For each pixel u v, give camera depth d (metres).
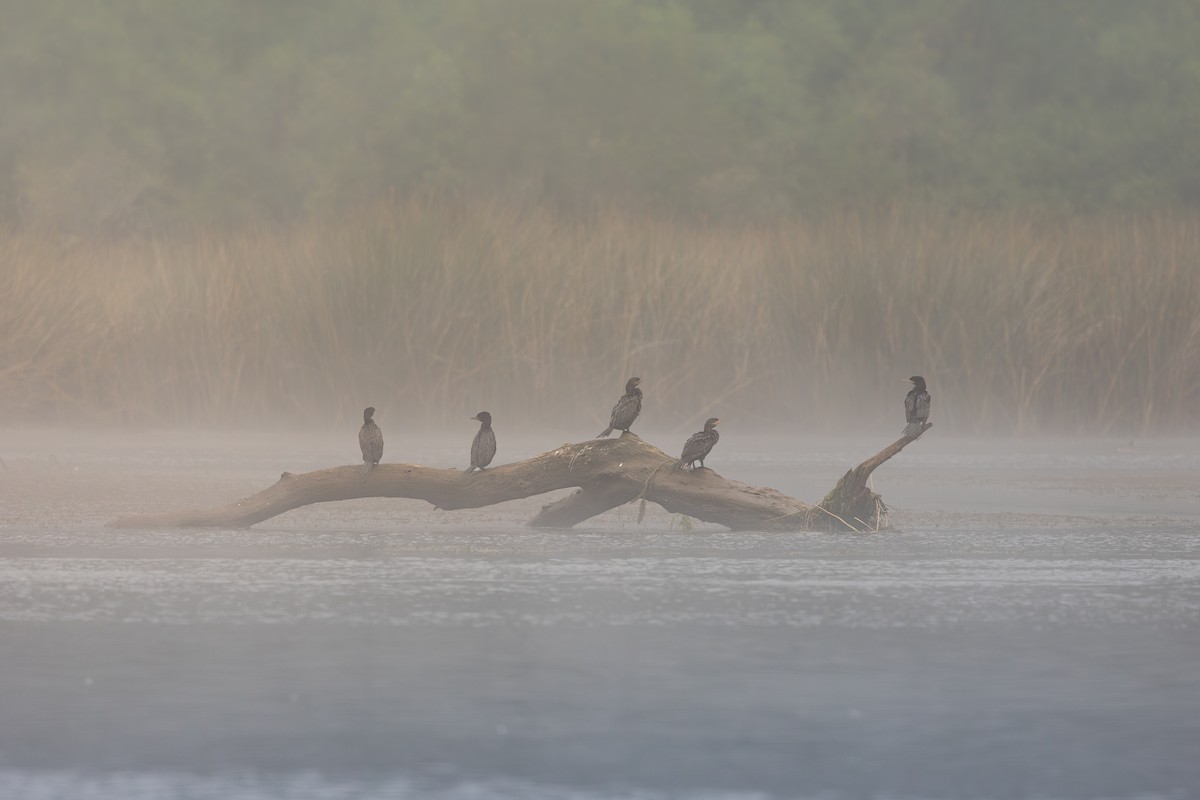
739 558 10.27
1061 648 7.36
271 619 8.02
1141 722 6.04
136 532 11.48
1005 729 5.95
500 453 17.72
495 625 7.89
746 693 6.48
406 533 11.61
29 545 10.76
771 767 5.45
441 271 20.56
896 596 8.81
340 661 7.03
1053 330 21.00
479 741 5.76
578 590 8.98
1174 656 7.20
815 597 8.76
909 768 5.45
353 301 20.38
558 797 5.11
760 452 18.41
